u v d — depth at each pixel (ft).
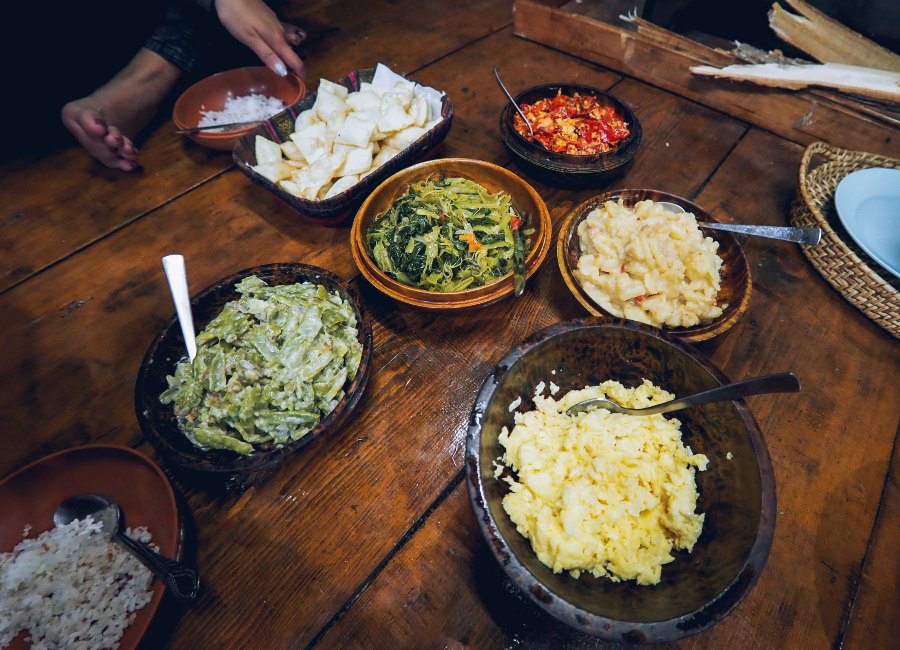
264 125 6.15
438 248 5.21
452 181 5.80
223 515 4.00
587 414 4.04
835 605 3.63
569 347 4.10
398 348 5.02
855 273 5.05
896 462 4.30
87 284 5.61
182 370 4.25
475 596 3.66
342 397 3.95
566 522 3.46
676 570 3.45
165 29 7.47
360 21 9.53
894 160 6.00
